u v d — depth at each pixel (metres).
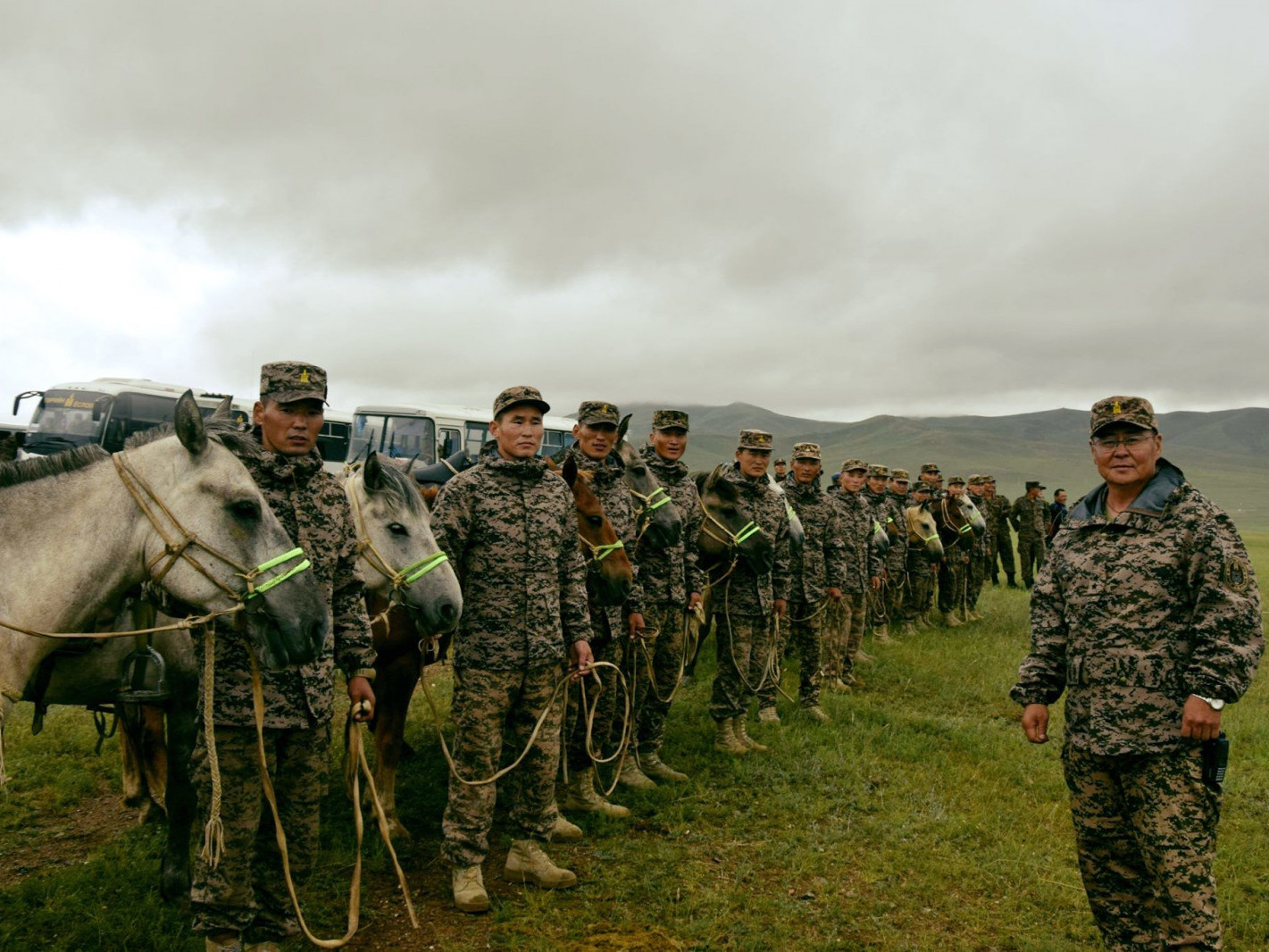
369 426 22.16
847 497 9.37
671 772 6.14
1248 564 3.10
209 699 3.09
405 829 4.95
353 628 3.57
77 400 18.56
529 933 3.99
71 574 3.08
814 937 4.07
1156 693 3.14
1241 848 5.21
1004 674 10.04
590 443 5.51
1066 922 4.29
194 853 4.54
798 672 9.56
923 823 5.39
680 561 6.11
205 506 3.09
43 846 4.86
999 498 19.80
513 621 4.22
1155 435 3.36
